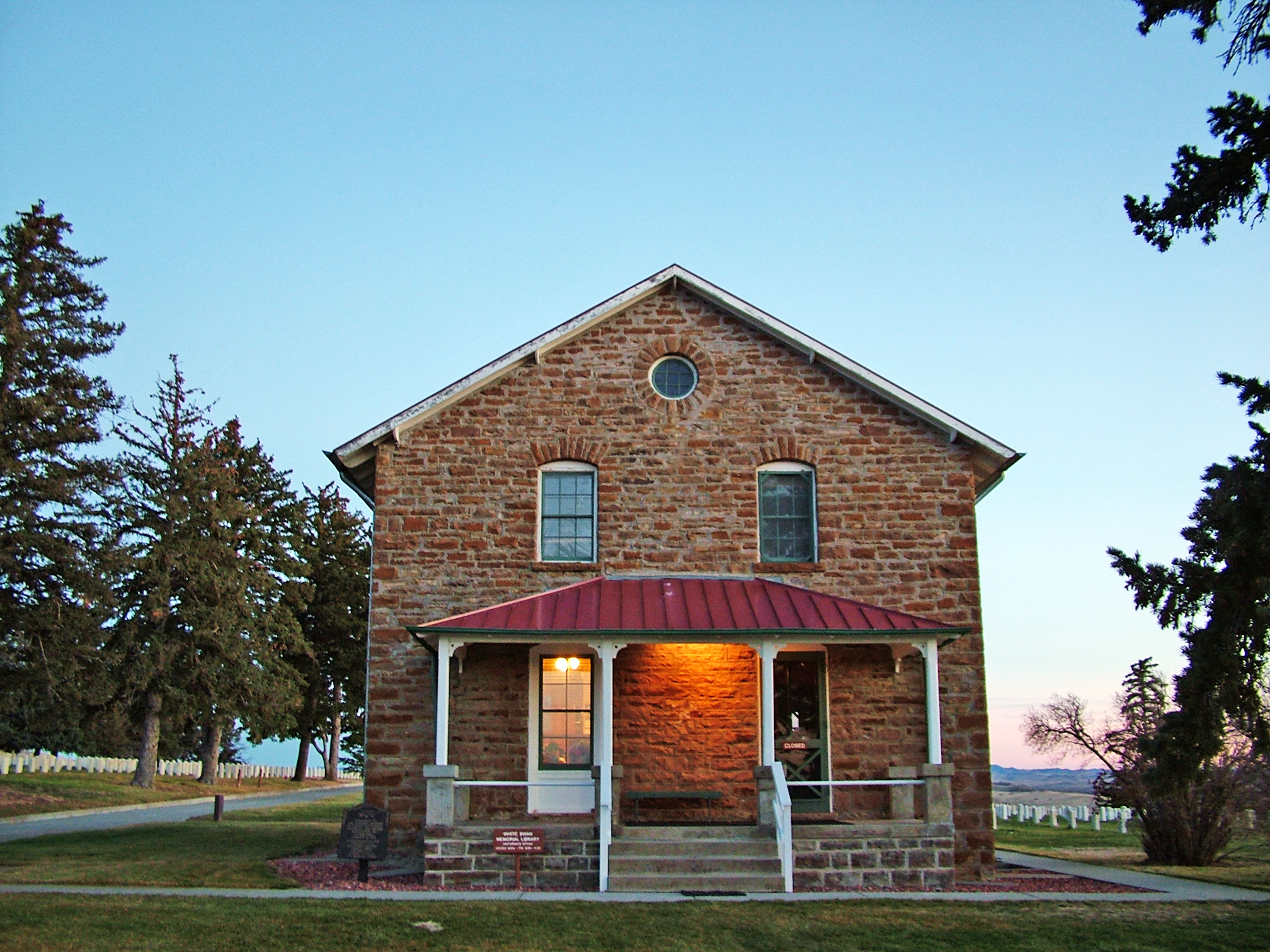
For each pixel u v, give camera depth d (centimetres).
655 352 1945
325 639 5222
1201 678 1588
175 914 1211
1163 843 2070
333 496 5500
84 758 4912
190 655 4038
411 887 1517
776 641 1647
